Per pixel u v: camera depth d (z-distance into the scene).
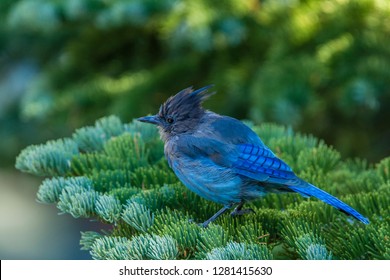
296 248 6.61
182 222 6.63
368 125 11.49
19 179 14.59
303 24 11.02
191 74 11.55
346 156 11.55
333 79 10.35
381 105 11.26
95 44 12.02
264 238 6.71
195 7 10.98
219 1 11.14
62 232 15.30
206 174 7.92
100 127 9.10
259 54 11.51
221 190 7.89
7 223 15.02
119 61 12.20
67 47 12.12
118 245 6.39
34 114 11.52
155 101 11.45
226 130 8.10
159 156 8.96
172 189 7.66
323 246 6.31
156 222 6.84
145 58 12.22
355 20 10.91
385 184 7.93
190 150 8.05
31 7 11.01
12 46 12.54
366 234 6.54
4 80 12.88
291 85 10.20
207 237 6.41
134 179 8.04
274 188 7.87
